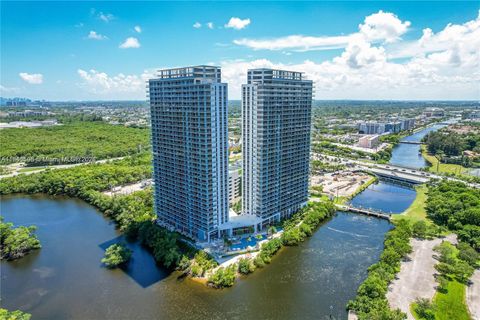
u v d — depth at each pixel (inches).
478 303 5088.6
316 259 6702.8
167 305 5310.0
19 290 5753.0
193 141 6879.9
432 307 4822.8
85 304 5364.2
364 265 6466.5
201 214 7170.3
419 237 7352.4
